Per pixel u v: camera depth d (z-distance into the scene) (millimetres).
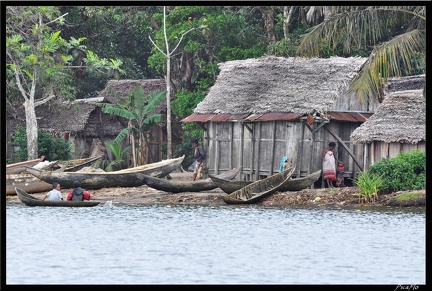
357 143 112250
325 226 87438
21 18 139500
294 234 82375
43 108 166000
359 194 103562
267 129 120688
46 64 140375
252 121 120188
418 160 104625
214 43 159125
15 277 62812
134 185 118375
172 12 160375
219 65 135625
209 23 155625
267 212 98000
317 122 115125
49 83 146125
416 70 156500
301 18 161375
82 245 76188
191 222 90500
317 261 69250
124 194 113438
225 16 156125
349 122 117875
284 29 153750
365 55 147375
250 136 122938
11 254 71812
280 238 80188
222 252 73062
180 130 171000
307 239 79438
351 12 99375
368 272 65250
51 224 88938
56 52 148500
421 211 97625
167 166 123125
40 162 125312
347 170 117000
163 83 169625
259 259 69938
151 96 155375
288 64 125625
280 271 65500
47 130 163250
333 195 105125
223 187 108500
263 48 155125
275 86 122438
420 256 71500
